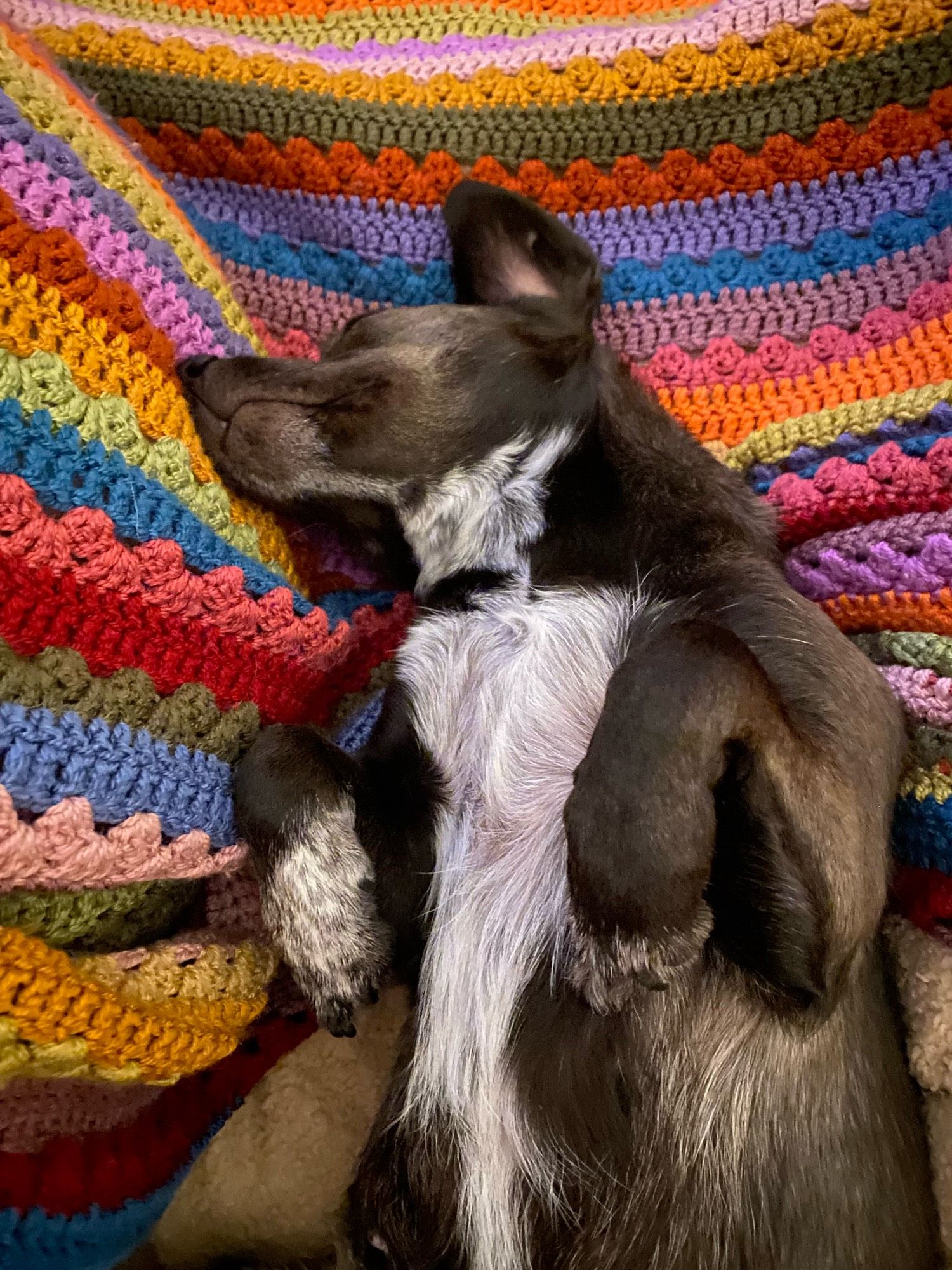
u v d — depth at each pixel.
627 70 0.46
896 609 0.40
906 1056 0.39
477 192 0.44
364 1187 0.39
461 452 0.41
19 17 0.48
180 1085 0.40
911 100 0.43
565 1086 0.34
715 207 0.46
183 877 0.32
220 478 0.38
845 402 0.44
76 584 0.29
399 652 0.43
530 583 0.40
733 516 0.40
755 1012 0.33
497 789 0.38
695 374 0.47
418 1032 0.38
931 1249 0.36
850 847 0.32
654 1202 0.33
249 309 0.49
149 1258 0.44
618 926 0.29
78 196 0.34
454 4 0.50
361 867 0.37
